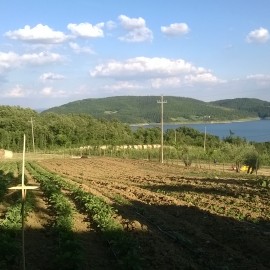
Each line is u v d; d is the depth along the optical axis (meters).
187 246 13.93
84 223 17.23
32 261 12.22
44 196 25.02
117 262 11.64
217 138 107.56
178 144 87.88
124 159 73.25
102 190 28.67
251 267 11.75
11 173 40.59
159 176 41.06
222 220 17.81
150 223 17.53
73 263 10.84
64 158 78.12
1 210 20.83
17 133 102.62
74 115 129.12
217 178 38.31
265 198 23.33
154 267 11.66
